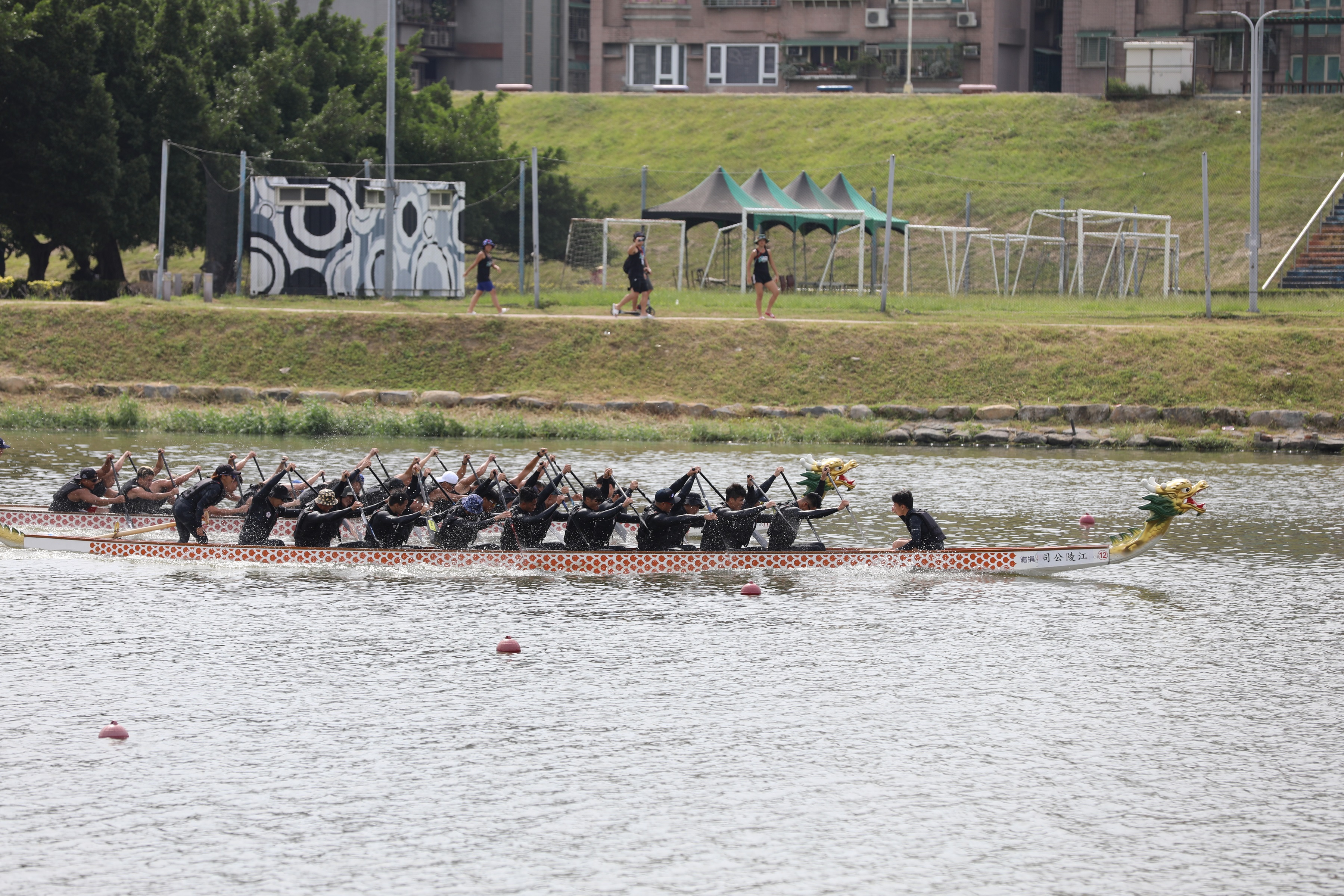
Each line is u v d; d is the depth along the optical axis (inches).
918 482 4200.3
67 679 2101.4
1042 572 2923.2
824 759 1795.0
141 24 7298.2
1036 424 5319.9
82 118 6702.8
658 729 1904.5
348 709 1977.1
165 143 6304.1
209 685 2080.5
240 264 6707.7
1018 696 2071.9
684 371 5590.6
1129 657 2290.8
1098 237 7844.5
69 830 1565.0
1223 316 6274.6
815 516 3006.9
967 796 1680.6
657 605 2628.0
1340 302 6761.8
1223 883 1460.4
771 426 5226.4
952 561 2918.3
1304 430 5196.9
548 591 2741.1
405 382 5551.2
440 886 1437.0
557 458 4512.8
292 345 5679.1
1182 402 5374.0
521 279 7278.5
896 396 5482.3
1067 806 1653.5
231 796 1659.7
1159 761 1801.2
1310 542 3314.5
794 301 6761.8
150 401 5403.5
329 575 2854.3
